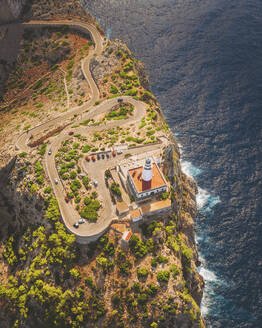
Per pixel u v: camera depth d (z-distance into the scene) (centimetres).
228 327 9462
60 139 11919
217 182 12938
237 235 11419
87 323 8462
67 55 16788
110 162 10775
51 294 8494
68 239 8844
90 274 8831
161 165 10619
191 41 18862
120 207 9344
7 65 16750
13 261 10175
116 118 12781
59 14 17888
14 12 17350
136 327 8362
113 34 19338
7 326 9456
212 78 16825
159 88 16575
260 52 17938
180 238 10200
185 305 8450
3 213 11288
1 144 12900
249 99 15700
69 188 10131
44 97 15725
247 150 13812
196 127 14838
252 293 10062
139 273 8631
